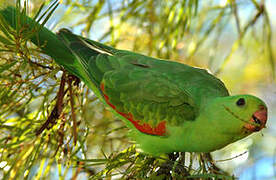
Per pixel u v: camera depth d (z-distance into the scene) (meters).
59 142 4.32
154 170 4.34
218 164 5.22
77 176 5.13
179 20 5.23
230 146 5.34
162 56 5.70
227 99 4.41
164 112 4.55
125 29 5.80
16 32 4.02
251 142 5.41
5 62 4.24
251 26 5.78
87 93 4.70
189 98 4.57
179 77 4.73
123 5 5.67
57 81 4.43
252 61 6.49
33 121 4.29
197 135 4.53
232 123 4.35
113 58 4.95
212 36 6.66
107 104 4.86
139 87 4.65
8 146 4.19
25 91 4.20
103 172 4.07
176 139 4.58
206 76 4.82
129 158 4.23
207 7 6.17
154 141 4.68
